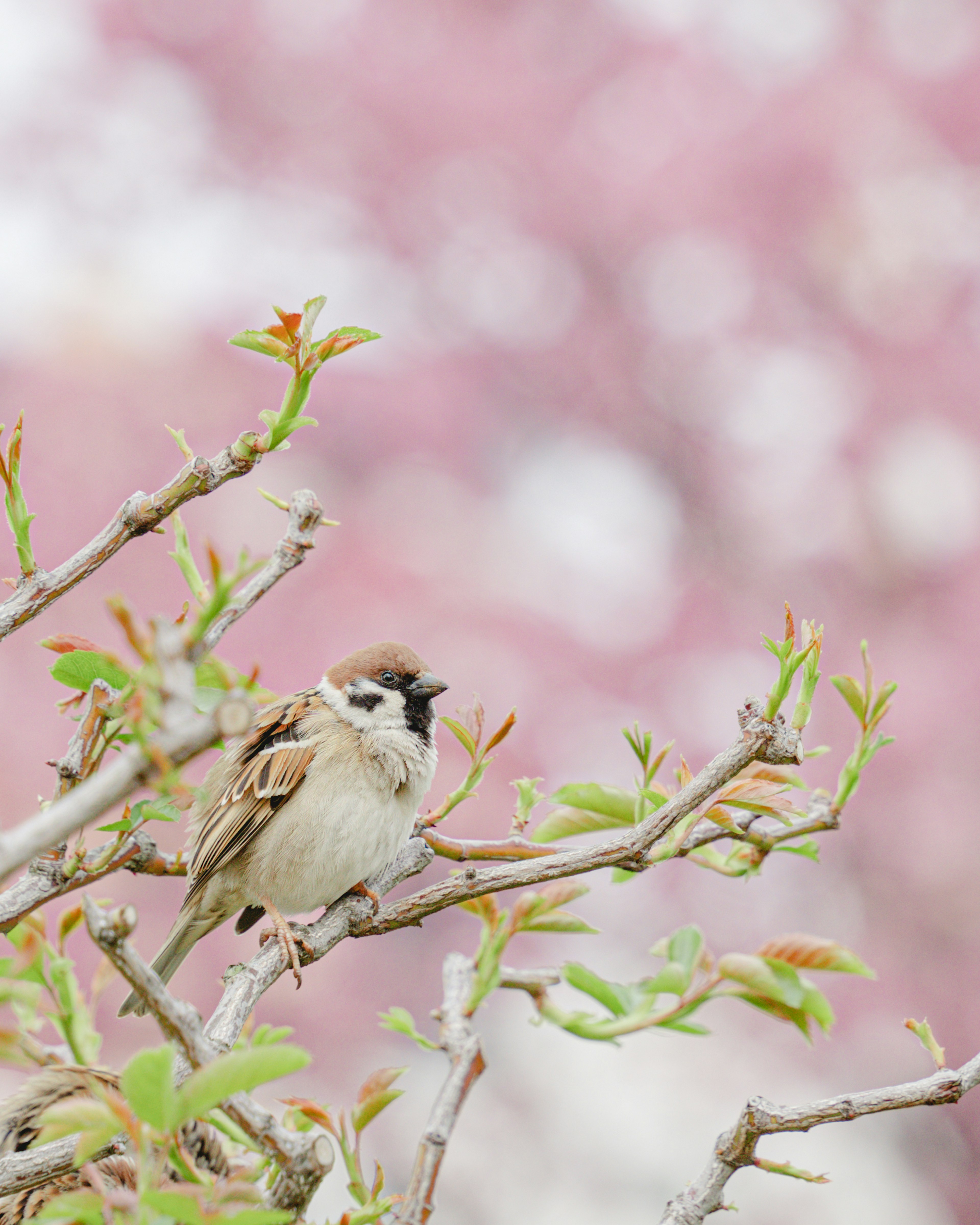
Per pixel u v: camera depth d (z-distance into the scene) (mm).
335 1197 9914
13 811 11867
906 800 12852
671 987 3391
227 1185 2229
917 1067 13438
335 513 14727
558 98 16266
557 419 16688
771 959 3348
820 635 3385
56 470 14000
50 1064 3301
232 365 15180
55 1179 2844
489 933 3428
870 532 15359
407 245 16344
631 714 13805
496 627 13578
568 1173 14000
